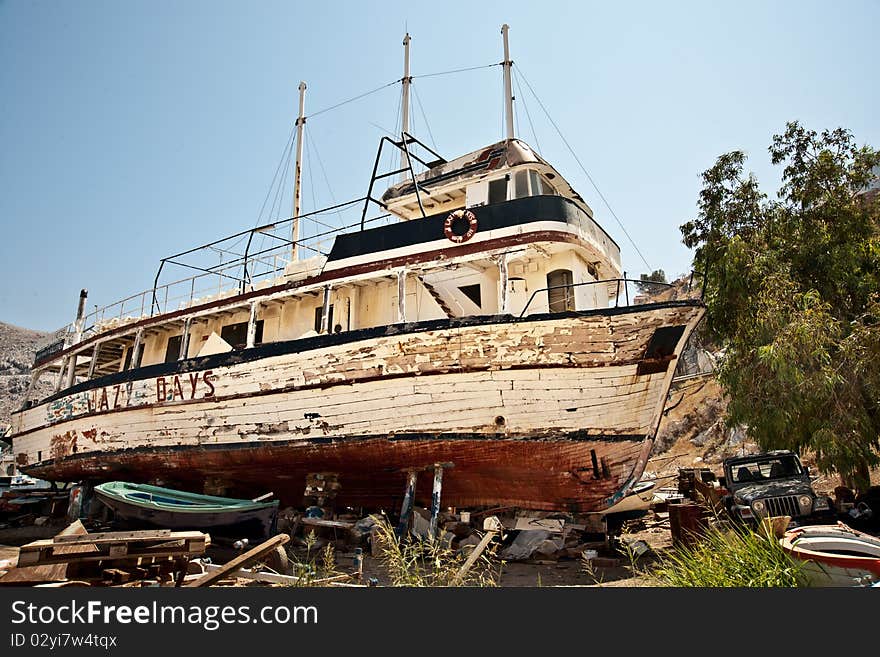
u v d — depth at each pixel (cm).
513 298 1222
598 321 1045
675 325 1038
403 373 1121
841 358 1154
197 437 1381
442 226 1205
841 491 1260
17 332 8594
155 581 658
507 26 1814
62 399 1773
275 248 1441
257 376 1294
